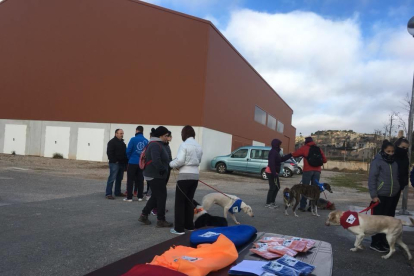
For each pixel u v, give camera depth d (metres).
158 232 5.69
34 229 5.51
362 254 5.04
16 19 24.53
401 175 5.23
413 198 13.05
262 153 18.00
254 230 3.17
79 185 10.91
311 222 7.16
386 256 4.86
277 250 2.64
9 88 24.77
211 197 6.48
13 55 24.62
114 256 4.46
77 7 22.41
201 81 18.94
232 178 16.83
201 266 2.14
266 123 33.66
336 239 5.88
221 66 21.08
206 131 19.36
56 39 23.08
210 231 3.05
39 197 8.41
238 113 24.88
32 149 23.77
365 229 4.88
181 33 19.44
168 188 11.41
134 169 8.44
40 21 23.64
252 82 27.97
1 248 4.54
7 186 9.77
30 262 4.11
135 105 20.53
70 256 4.38
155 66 20.06
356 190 14.52
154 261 2.24
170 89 19.64
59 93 22.95
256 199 10.07
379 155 5.24
